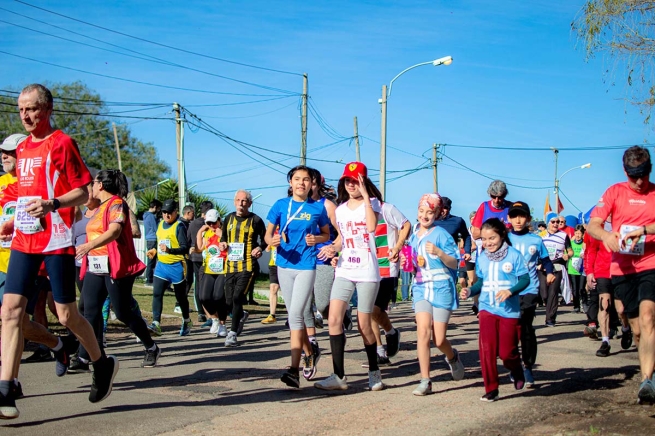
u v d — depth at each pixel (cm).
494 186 966
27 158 542
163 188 2884
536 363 870
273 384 718
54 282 539
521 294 720
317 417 573
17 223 534
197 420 552
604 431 531
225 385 707
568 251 1323
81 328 557
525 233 762
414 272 704
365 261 688
